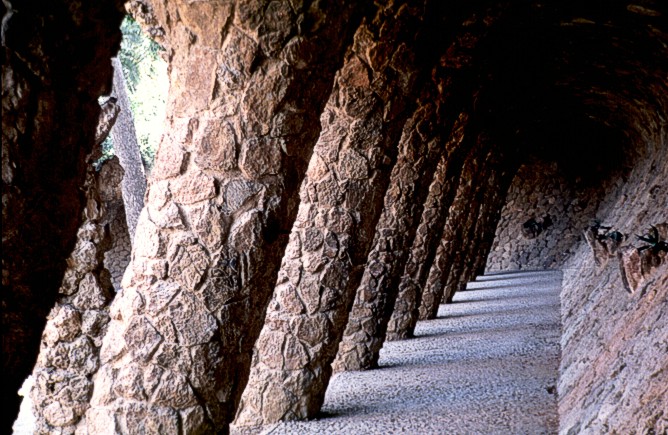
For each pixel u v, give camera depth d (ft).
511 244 88.79
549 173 87.15
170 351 16.67
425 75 25.46
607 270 36.45
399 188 32.89
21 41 8.84
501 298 60.49
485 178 58.85
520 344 37.09
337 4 16.03
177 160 16.55
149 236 16.74
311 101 16.67
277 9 15.58
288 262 24.45
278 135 16.46
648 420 12.01
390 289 32.30
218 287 16.62
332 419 23.70
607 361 19.52
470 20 30.99
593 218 86.07
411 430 21.74
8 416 9.64
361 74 24.14
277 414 23.63
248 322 17.08
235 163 16.44
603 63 46.26
